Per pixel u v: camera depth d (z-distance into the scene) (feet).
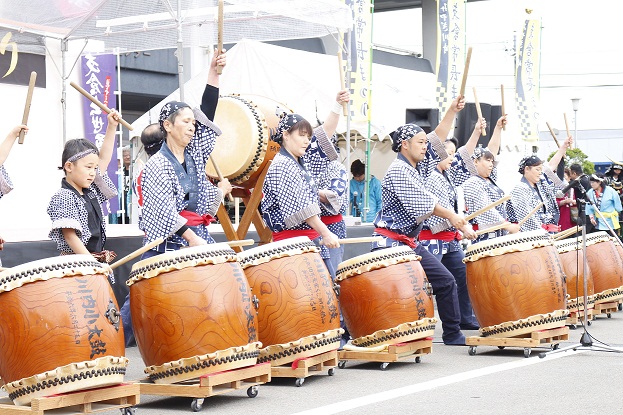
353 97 37.73
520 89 52.54
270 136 22.66
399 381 18.30
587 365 20.29
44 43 30.73
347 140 34.22
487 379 18.42
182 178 17.12
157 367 15.79
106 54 33.09
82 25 29.63
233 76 39.60
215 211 18.44
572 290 27.78
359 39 37.19
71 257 14.23
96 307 14.19
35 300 13.85
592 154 74.69
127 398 14.92
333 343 18.35
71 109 32.63
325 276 18.26
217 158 22.35
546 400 16.05
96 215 18.78
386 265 19.97
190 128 17.02
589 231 38.88
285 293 17.62
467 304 26.43
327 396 16.67
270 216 19.67
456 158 27.48
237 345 15.83
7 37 26.45
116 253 24.16
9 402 14.94
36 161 31.35
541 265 21.59
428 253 23.34
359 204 42.47
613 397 16.33
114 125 19.44
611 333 26.53
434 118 39.99
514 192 27.96
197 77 38.86
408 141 21.91
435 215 23.21
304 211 19.12
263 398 16.55
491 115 44.11
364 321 20.01
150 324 15.67
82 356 13.96
